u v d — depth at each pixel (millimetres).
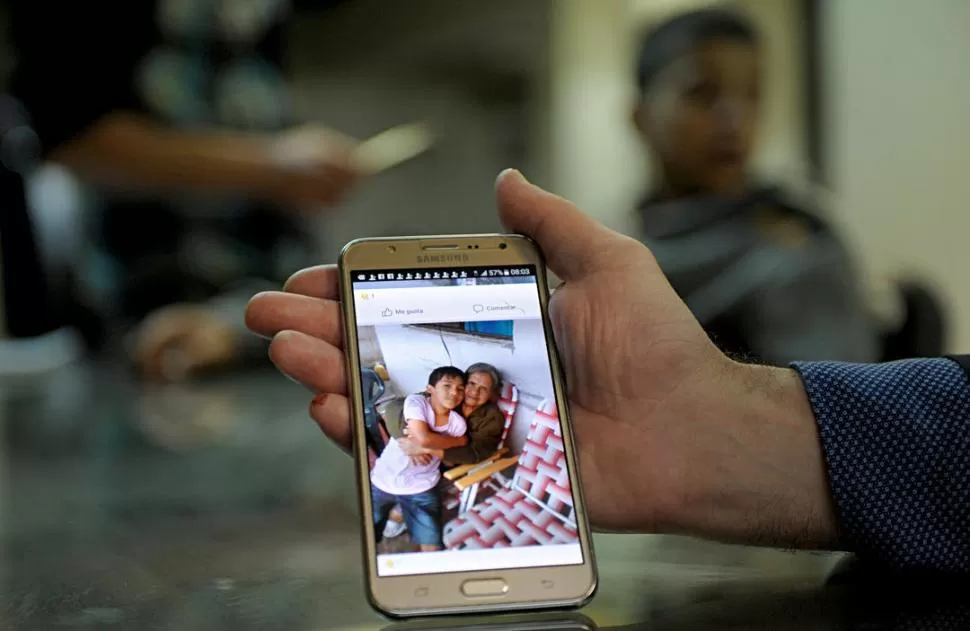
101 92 1606
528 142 3078
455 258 496
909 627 382
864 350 1146
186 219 1710
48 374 1593
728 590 446
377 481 439
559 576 431
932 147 2135
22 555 529
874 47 2203
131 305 1701
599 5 2857
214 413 1137
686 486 451
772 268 1129
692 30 1236
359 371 463
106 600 445
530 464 449
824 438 443
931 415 444
